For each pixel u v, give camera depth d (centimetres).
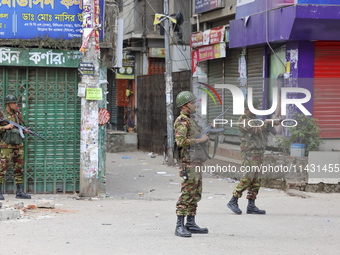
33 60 3338
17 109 3269
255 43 4434
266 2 4234
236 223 2550
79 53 3375
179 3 6794
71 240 2130
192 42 5816
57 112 3441
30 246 2009
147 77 6469
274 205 3058
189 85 5519
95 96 3294
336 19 3756
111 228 2394
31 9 3350
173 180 4216
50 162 3450
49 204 2900
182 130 2203
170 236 2233
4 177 3359
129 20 7462
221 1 5547
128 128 7638
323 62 3981
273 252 1966
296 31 3838
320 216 2752
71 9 3384
